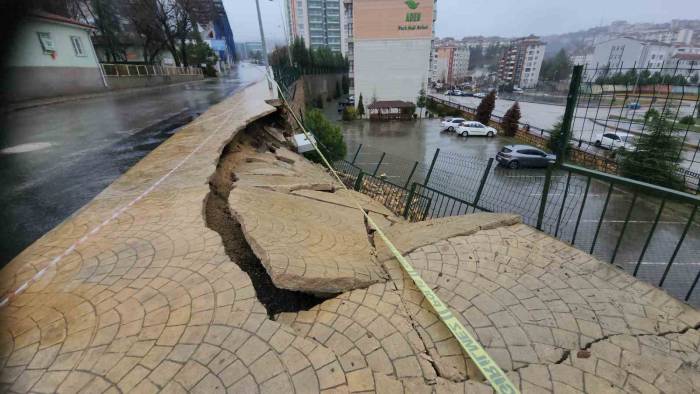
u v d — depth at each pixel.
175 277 2.40
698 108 3.54
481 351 1.90
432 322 2.20
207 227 3.12
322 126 14.04
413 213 7.20
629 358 1.90
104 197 3.86
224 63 49.94
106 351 1.80
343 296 2.46
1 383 1.65
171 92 17.45
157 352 1.79
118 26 23.69
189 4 27.58
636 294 2.42
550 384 1.75
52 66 13.87
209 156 5.40
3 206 4.00
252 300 2.16
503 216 3.69
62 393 1.60
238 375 1.67
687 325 2.14
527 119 37.31
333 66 55.69
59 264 2.61
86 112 10.59
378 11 36.41
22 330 1.97
